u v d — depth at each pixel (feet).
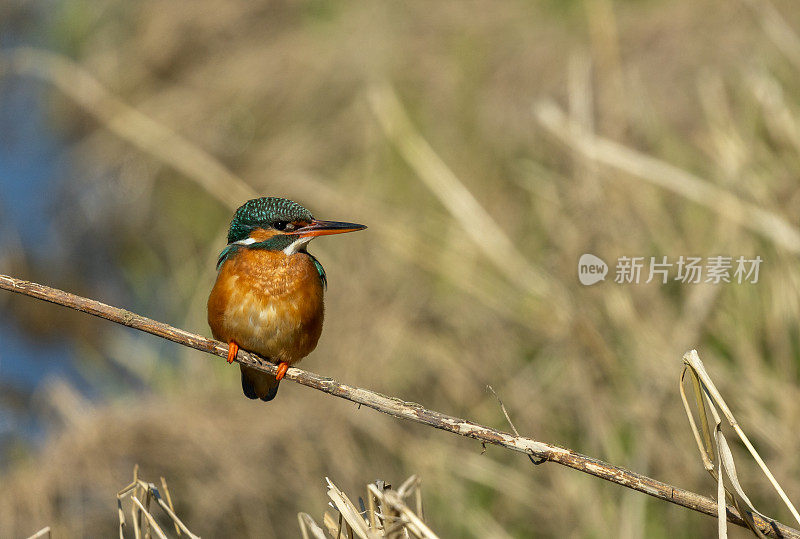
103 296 57.26
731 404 31.86
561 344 36.58
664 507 32.19
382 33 57.67
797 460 30.19
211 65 62.18
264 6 62.90
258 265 21.59
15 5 71.67
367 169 50.65
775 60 41.60
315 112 56.80
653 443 32.50
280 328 21.48
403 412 17.83
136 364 51.24
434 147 50.24
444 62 53.67
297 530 37.19
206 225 57.82
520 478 35.65
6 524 37.68
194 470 38.24
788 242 32.19
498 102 49.57
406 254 43.65
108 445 38.88
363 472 37.81
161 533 18.34
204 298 52.29
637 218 37.11
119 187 60.54
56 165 64.18
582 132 39.42
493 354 38.78
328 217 49.49
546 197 42.29
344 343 42.22
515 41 52.13
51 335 54.13
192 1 64.39
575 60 45.34
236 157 57.67
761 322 32.78
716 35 45.14
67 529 37.52
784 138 35.40
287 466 38.34
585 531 33.14
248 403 40.96
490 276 40.98
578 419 35.24
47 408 47.78
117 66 64.90
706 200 34.91
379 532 17.13
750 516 16.87
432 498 36.24
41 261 58.18
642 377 33.55
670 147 41.19
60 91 66.54
